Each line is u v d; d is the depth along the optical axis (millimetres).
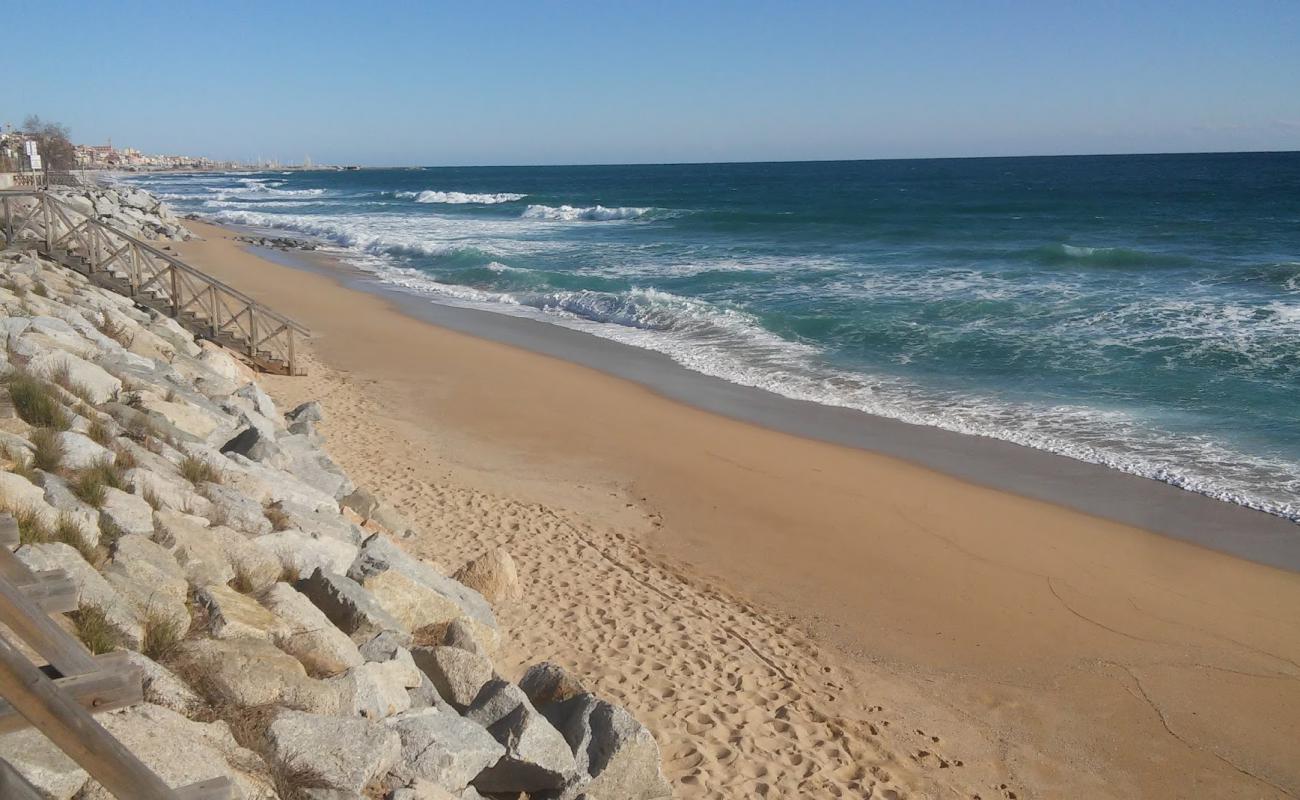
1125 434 14469
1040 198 66188
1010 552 10773
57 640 3105
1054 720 7719
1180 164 132000
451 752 4758
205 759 3760
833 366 19125
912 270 30500
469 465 12812
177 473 7570
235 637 4980
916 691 7992
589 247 39750
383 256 39031
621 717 5574
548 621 8344
